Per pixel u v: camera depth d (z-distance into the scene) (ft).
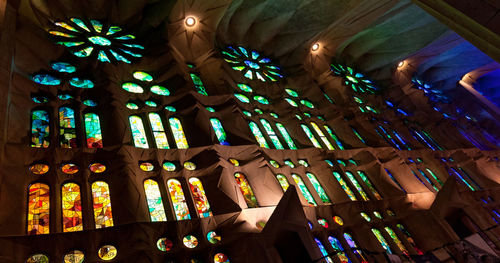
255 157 54.13
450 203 54.85
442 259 44.65
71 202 37.63
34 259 31.53
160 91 60.49
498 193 83.51
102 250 34.94
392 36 99.91
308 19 82.53
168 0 65.05
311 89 83.61
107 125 46.83
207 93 65.87
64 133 44.55
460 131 111.34
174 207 43.01
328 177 61.21
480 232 49.11
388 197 64.80
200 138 52.70
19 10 48.26
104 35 63.46
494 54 29.27
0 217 31.94
